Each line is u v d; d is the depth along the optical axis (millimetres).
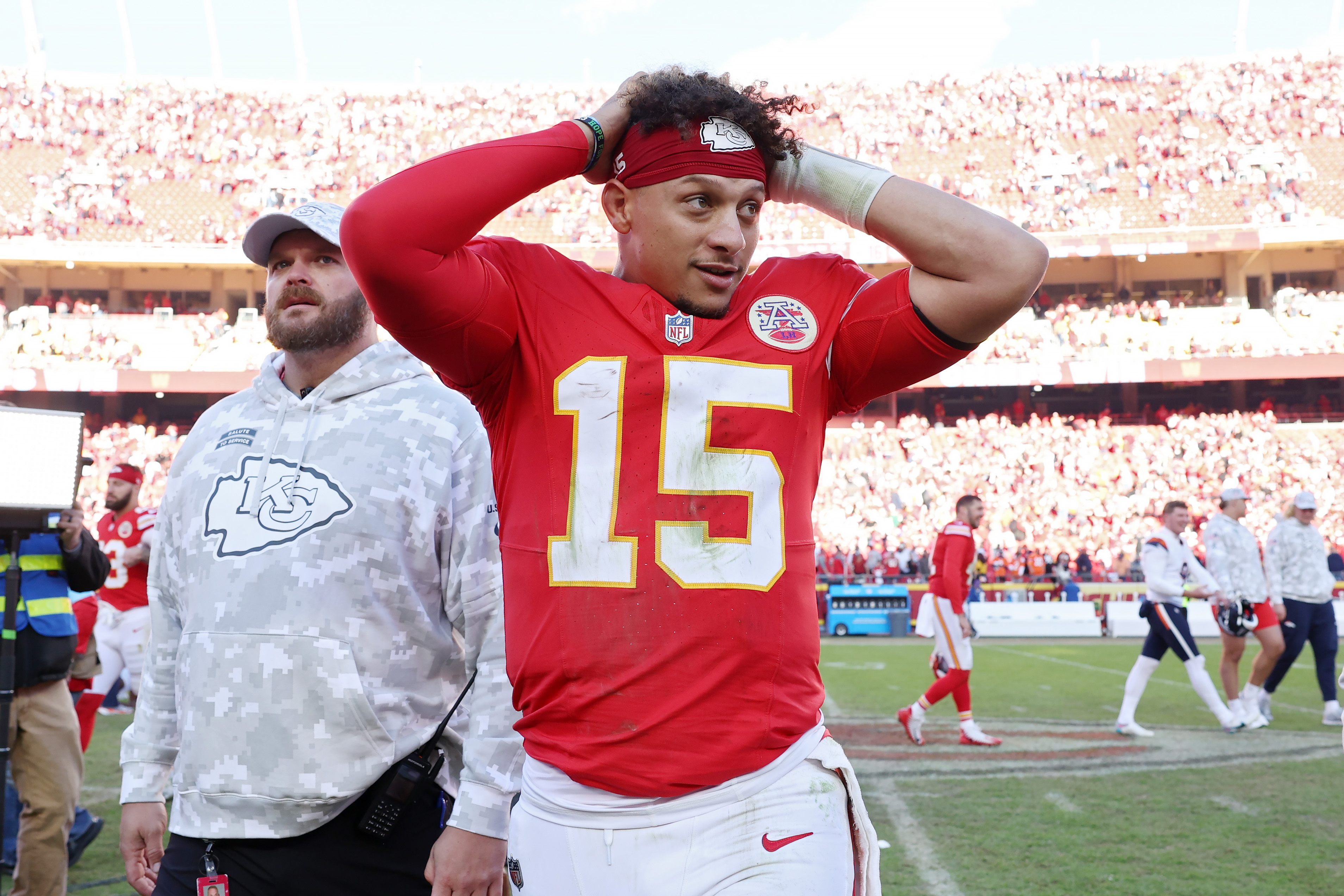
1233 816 5137
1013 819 5133
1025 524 23844
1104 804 5414
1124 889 4023
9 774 4250
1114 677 11648
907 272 1678
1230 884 4070
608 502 1537
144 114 31844
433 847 2053
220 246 27844
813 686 1630
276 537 2131
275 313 2295
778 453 1582
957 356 1666
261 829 2037
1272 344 26781
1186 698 9758
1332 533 23109
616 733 1502
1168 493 24281
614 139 1629
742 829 1503
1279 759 6641
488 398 1688
